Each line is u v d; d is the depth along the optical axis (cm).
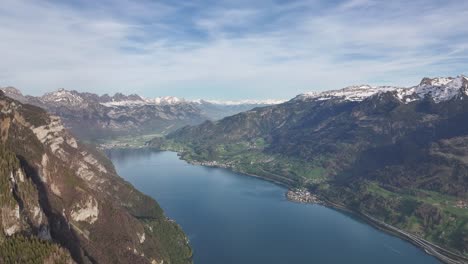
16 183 19425
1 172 18412
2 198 17525
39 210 19912
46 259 16888
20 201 18812
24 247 16712
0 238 16738
